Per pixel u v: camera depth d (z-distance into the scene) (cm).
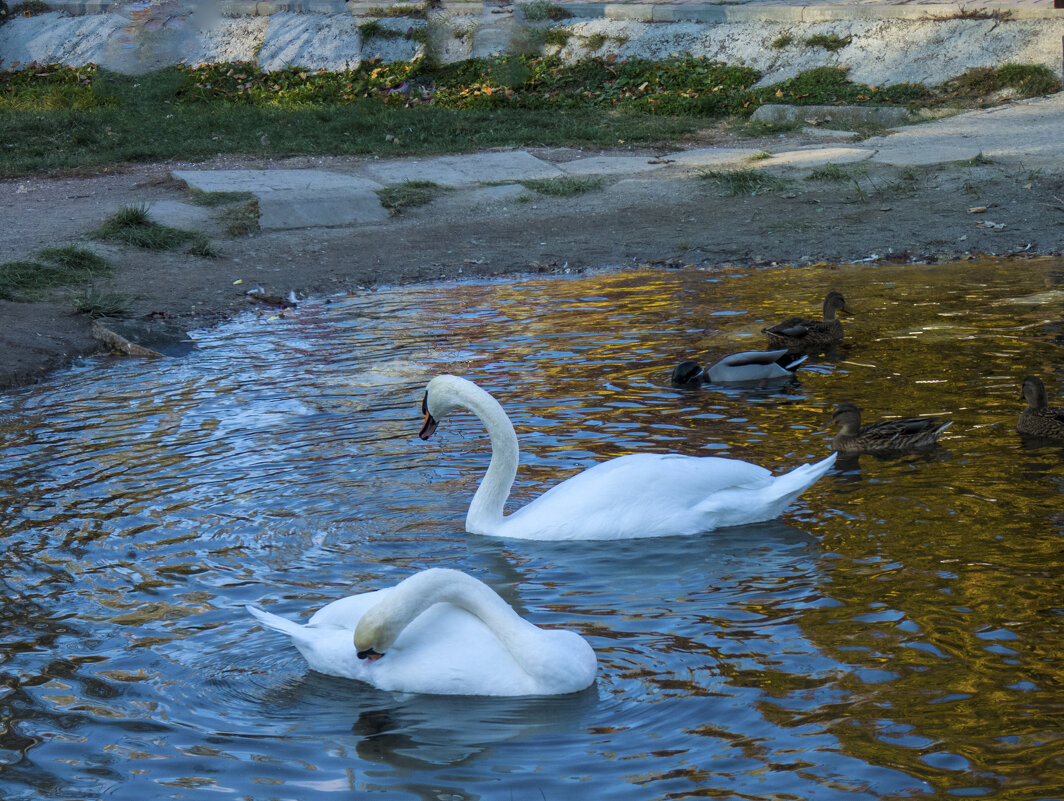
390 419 845
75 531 646
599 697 464
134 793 404
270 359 1034
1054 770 398
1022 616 511
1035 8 2191
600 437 790
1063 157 1662
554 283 1309
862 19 2306
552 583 576
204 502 689
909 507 654
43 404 915
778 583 562
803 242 1427
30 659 502
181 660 503
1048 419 756
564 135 1994
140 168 1834
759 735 429
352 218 1600
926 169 1672
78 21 2820
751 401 866
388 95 2323
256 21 2728
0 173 1806
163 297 1273
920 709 441
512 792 401
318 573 589
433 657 482
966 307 1107
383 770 417
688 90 2231
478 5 2662
